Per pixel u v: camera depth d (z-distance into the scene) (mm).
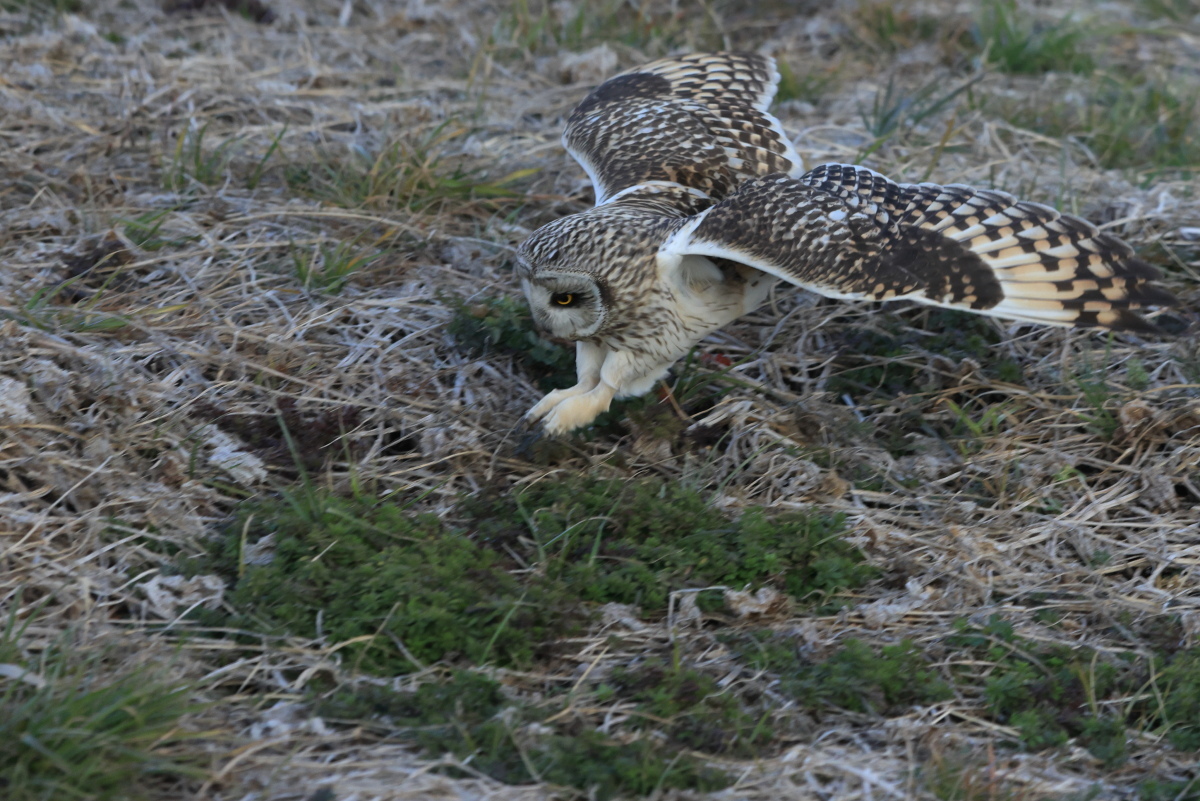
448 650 8352
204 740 7379
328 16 18375
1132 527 10211
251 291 11773
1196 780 7684
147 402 9984
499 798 7188
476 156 14484
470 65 17328
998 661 8695
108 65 15906
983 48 18406
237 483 9672
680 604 8969
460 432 10336
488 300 11766
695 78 12430
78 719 7059
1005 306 9344
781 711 8164
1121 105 16547
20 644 7871
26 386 9633
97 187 13133
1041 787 7660
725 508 9961
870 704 8266
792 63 18094
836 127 15828
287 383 10656
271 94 15633
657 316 9734
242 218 12820
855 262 9219
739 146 11594
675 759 7543
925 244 9406
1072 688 8461
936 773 7695
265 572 8641
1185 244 13266
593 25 18656
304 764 7332
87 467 9289
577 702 8078
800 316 12344
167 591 8516
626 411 10656
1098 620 9250
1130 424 10836
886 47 18703
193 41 17156
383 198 13312
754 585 9242
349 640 8242
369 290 12062
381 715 7832
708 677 8273
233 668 8008
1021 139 15836
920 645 8852
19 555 8562
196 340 10852
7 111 14211
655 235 9586
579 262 9398
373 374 10891
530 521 9422
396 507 9289
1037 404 11336
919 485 10539
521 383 11133
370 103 15812
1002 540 9969
